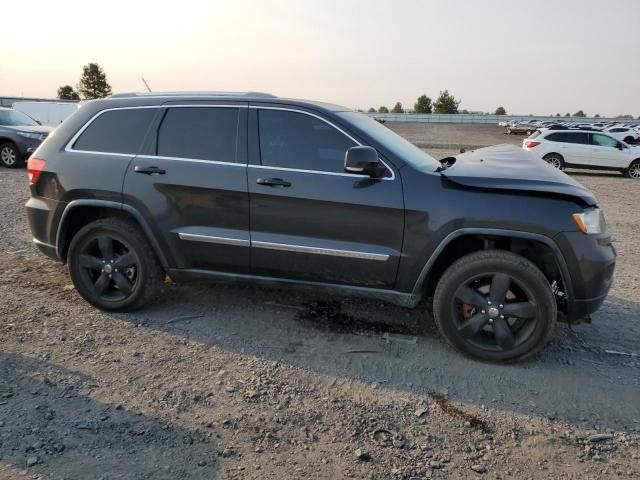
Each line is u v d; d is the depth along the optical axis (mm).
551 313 3570
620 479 2627
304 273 3957
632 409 3238
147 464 2604
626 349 4016
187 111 4164
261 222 3938
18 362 3520
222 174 3973
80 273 4410
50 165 4352
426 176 3686
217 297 4816
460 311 3822
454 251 3947
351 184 3754
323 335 4125
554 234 3490
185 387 3314
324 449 2781
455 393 3365
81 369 3480
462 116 76625
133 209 4160
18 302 4555
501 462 2734
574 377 3592
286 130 3955
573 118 77188
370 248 3768
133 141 4242
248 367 3602
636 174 17531
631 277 5832
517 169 3902
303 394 3297
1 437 2740
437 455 2770
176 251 4176
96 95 69875
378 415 3102
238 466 2621
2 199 9406
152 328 4156
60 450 2668
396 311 4609
